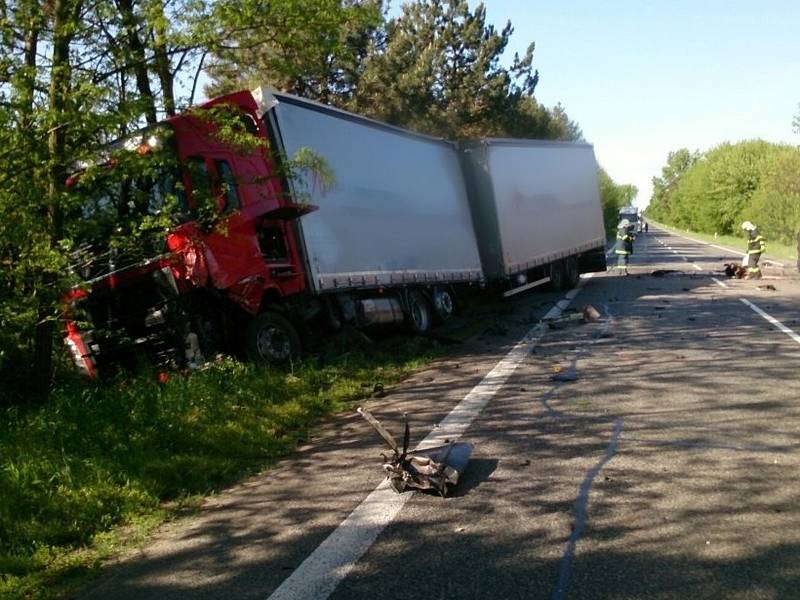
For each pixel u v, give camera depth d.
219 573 4.31
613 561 4.07
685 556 4.08
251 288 10.09
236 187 10.00
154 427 6.95
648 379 8.75
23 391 8.80
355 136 12.73
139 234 8.34
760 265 28.56
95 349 10.06
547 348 11.66
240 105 10.18
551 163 21.19
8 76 7.63
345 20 9.30
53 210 7.91
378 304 13.05
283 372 9.80
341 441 7.09
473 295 18.42
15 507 5.27
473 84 31.62
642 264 33.84
